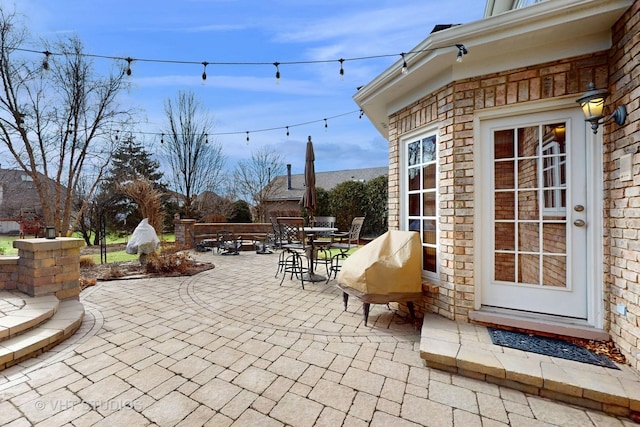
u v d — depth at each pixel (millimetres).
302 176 25547
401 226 4348
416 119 3949
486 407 2076
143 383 2350
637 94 2293
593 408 2057
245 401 2141
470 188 3246
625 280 2451
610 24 2639
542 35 2797
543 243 3055
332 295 4820
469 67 3260
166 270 6531
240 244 10570
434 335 2910
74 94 10492
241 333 3312
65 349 2900
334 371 2533
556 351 2578
